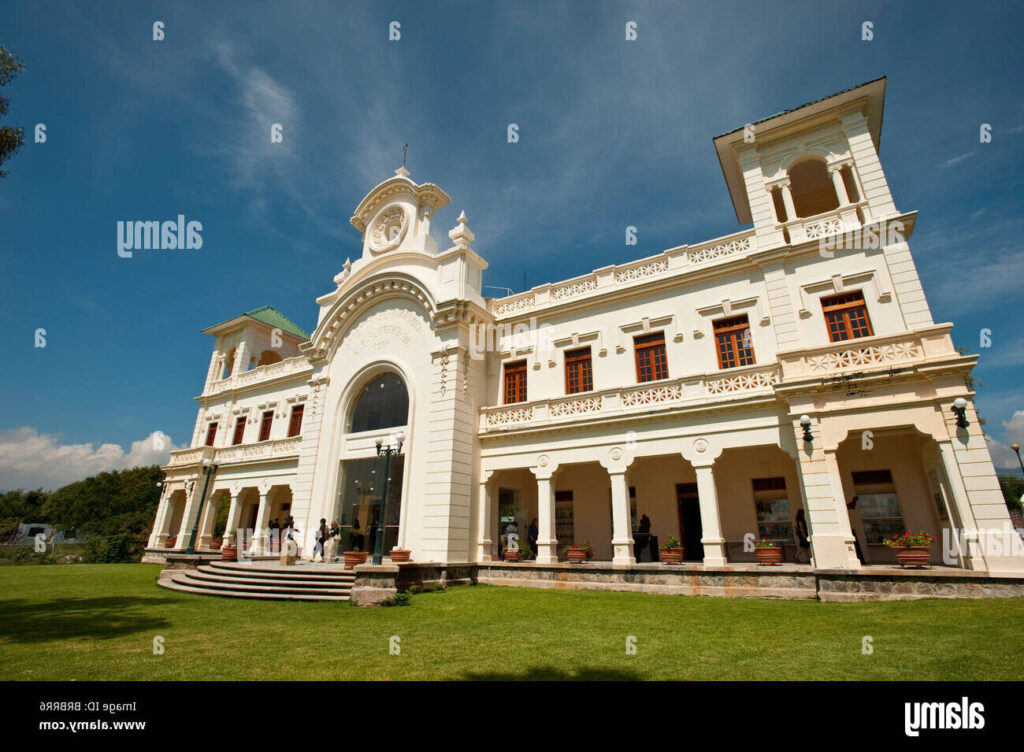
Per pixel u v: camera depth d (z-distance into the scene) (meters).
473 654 7.10
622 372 17.48
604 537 18.02
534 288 20.36
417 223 22.47
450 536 16.62
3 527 48.81
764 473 15.92
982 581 10.34
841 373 12.64
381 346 21.31
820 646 7.10
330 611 11.28
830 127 16.31
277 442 27.50
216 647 7.65
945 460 11.33
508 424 18.45
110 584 16.67
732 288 16.25
